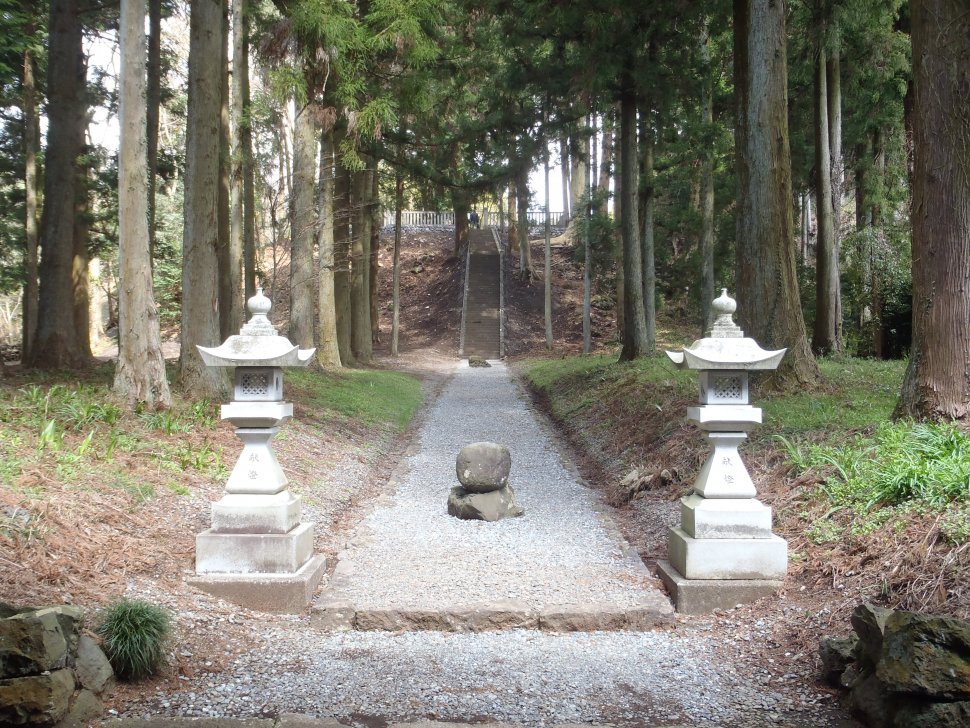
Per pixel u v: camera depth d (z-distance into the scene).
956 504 5.63
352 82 14.39
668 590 6.09
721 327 6.01
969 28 7.45
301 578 5.83
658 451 10.59
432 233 50.06
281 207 18.59
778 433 8.99
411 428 15.91
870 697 3.98
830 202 17.53
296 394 15.12
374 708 4.19
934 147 7.61
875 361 16.33
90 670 4.11
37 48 17.08
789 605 5.54
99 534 6.05
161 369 10.13
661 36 16.19
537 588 6.19
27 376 13.05
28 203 17.48
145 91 9.87
